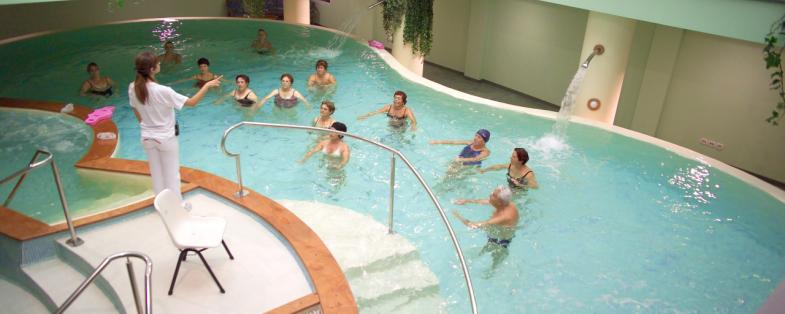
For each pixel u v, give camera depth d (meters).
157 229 5.46
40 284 4.76
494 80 17.36
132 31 15.30
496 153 9.24
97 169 7.02
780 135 11.40
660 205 8.02
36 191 6.75
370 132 9.74
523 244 7.02
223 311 4.48
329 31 15.80
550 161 9.11
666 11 7.92
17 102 9.52
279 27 16.27
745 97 11.70
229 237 5.47
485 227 6.75
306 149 9.01
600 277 6.50
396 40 14.01
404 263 6.19
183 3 19.05
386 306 5.65
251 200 6.04
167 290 4.66
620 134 9.97
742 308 6.09
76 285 4.78
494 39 16.81
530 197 8.02
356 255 6.01
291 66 13.27
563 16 14.56
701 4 7.47
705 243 7.20
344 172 8.38
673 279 6.52
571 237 7.20
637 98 13.53
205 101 10.74
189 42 14.90
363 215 6.87
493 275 6.41
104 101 10.49
